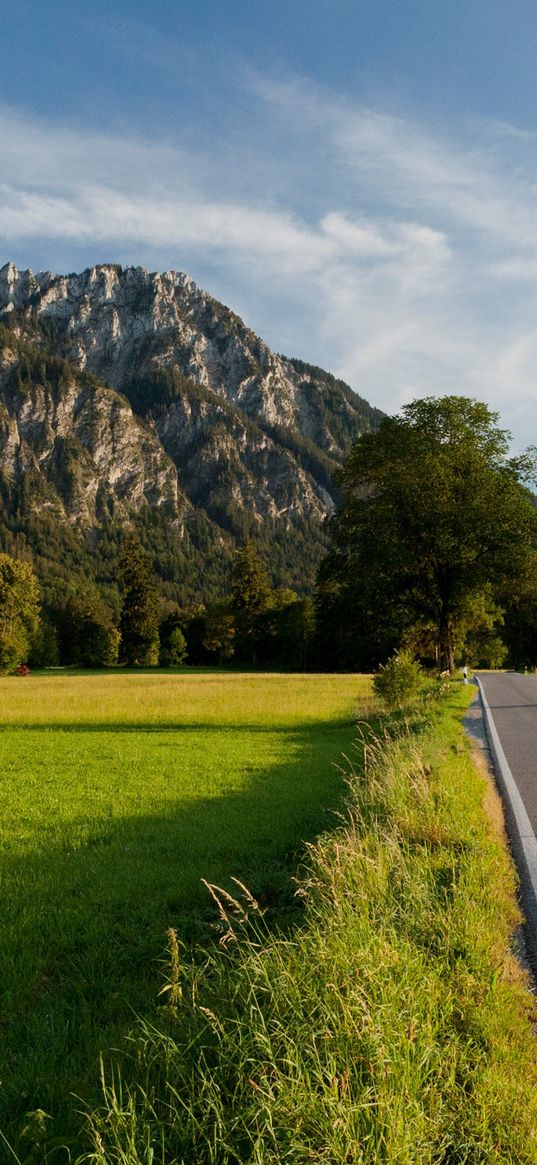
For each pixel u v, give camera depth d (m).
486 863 6.19
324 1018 3.20
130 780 13.39
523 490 39.66
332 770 13.60
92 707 28.83
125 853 8.06
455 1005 3.78
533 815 8.51
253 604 95.81
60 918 5.95
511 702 24.41
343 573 43.00
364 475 42.00
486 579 39.09
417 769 9.38
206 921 5.88
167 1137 2.76
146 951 5.25
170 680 51.44
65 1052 3.85
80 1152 2.91
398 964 3.79
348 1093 2.77
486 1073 3.15
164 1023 3.73
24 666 82.44
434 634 51.31
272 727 23.44
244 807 10.45
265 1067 2.91
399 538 39.84
